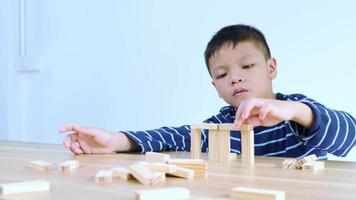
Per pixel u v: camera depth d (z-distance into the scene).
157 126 1.47
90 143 0.60
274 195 0.27
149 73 1.48
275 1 1.27
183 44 1.42
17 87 1.73
